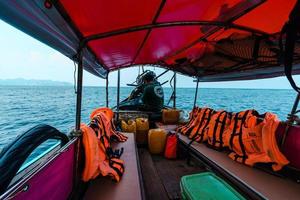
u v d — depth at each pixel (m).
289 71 1.59
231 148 3.23
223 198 1.82
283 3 1.88
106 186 2.24
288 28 1.54
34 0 1.02
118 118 5.93
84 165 2.19
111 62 4.36
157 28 2.49
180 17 2.19
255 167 2.72
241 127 3.18
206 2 1.86
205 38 3.03
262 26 2.40
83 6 1.51
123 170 2.65
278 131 2.75
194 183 2.10
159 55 4.48
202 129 4.13
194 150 3.61
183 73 6.09
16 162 1.38
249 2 1.89
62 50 1.87
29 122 13.51
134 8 1.75
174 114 5.88
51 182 1.46
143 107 6.48
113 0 1.52
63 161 1.72
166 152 4.46
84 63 2.80
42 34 1.36
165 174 3.68
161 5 1.79
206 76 5.61
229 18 2.27
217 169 2.81
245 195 2.23
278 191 2.11
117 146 3.65
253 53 3.01
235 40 2.93
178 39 3.15
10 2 0.89
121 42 2.86
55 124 12.55
